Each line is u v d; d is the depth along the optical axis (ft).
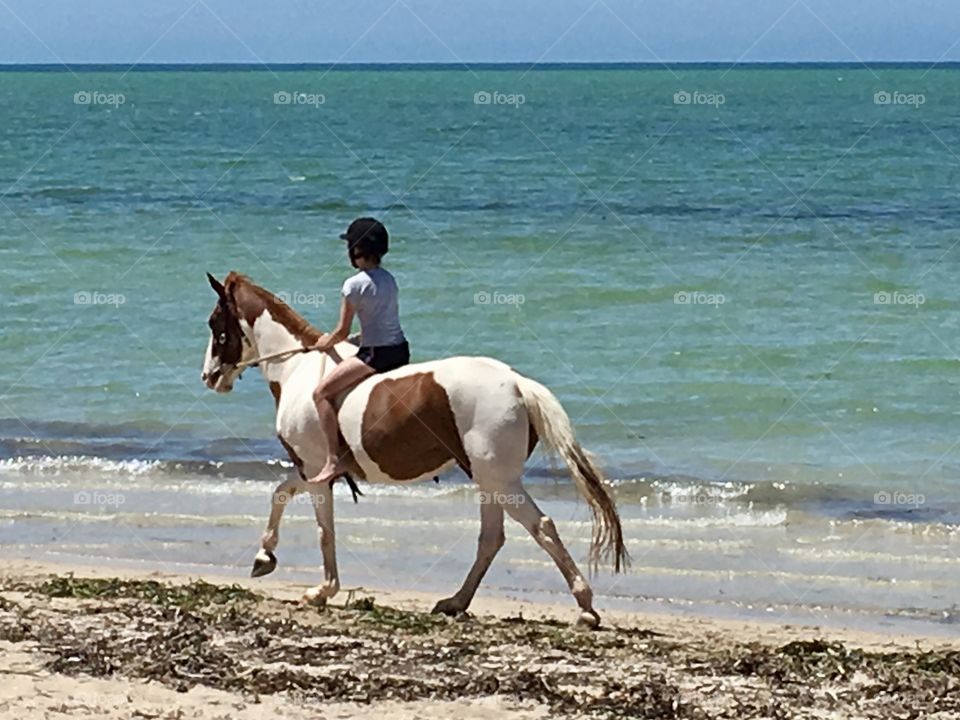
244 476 55.67
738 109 286.05
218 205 130.00
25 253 102.27
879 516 50.11
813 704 28.66
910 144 185.68
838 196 132.98
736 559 45.21
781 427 61.31
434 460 35.91
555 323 79.30
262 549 39.32
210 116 271.90
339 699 27.63
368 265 36.52
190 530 48.32
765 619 39.14
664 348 73.92
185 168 165.58
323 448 36.91
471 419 35.22
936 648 35.19
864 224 112.98
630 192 139.64
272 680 28.45
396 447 35.70
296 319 38.27
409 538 46.83
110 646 30.58
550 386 67.82
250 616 34.60
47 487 53.93
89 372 70.85
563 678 29.96
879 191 136.15
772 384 67.31
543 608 38.88
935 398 64.90
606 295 85.40
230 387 39.04
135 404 65.46
